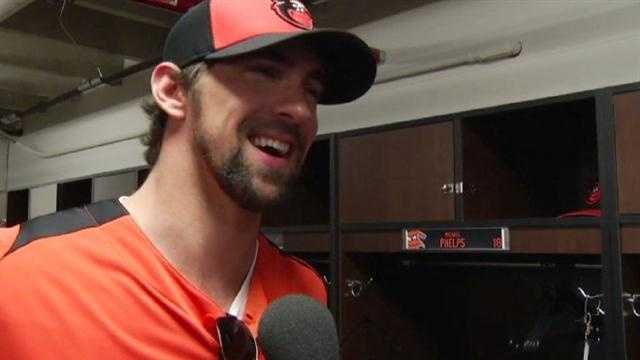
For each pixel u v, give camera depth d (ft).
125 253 2.90
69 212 3.13
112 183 13.24
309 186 10.01
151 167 3.18
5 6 9.28
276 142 2.85
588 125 7.03
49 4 10.44
